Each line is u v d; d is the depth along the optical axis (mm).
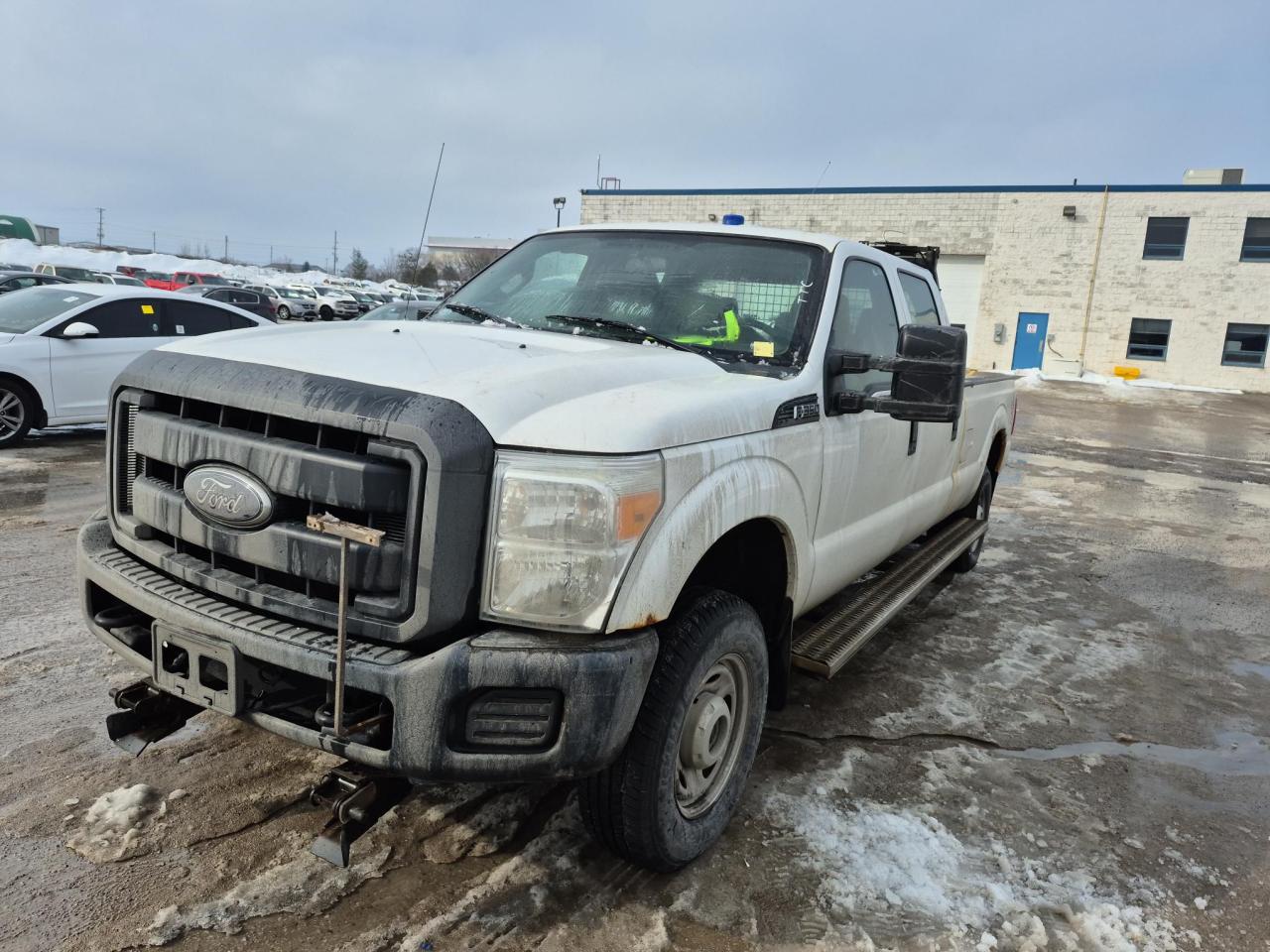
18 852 2752
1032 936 2697
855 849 3059
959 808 3402
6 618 4594
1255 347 30406
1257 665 5289
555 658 2199
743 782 3053
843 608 4180
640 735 2510
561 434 2256
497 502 2240
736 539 3172
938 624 5645
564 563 2219
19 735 3463
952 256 33688
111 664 4125
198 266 63156
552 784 3326
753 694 3027
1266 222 29844
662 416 2439
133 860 2752
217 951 2396
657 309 3590
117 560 2727
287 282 58938
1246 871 3145
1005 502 10125
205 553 2555
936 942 2639
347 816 2285
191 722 3639
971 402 5531
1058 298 32344
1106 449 15664
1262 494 11844
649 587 2342
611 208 36812
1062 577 6996
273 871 2738
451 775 2189
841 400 3449
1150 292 31344
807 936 2619
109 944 2391
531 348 2926
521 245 4281
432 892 2691
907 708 4309
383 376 2385
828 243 3799
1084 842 3246
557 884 2762
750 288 3607
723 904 2723
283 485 2289
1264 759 4051
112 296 9695
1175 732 4281
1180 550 8164
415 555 2180
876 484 4000
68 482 7703
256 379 2424
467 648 2189
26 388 9031
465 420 2223
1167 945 2717
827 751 3791
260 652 2262
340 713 2166
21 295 10070
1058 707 4465
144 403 2637
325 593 2340
